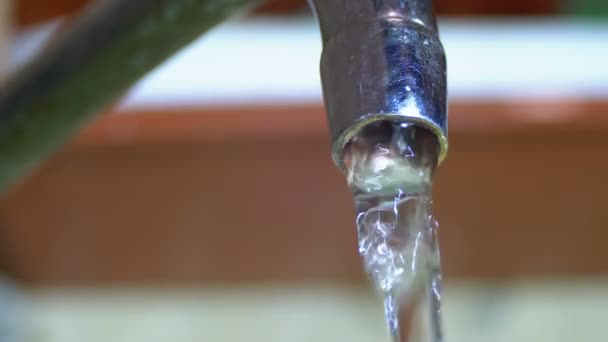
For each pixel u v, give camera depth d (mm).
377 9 264
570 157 654
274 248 775
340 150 263
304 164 658
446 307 893
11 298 837
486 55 684
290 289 897
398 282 277
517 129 635
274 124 636
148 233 739
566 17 782
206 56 661
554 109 635
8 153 324
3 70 675
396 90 258
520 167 666
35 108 312
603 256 801
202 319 892
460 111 637
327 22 270
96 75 304
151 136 631
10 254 782
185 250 777
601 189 684
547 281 888
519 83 655
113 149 634
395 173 262
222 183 675
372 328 889
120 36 295
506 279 879
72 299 878
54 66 304
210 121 634
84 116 315
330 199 692
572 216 723
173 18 292
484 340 881
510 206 711
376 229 268
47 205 685
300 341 883
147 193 681
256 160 654
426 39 263
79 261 799
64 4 768
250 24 694
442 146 264
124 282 862
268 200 695
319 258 801
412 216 269
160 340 879
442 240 767
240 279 862
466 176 675
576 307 891
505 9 815
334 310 900
